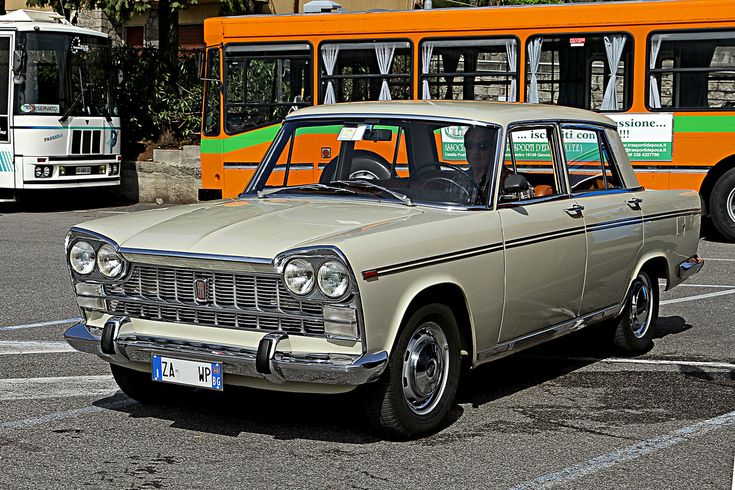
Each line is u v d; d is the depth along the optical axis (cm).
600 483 540
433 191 676
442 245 607
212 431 631
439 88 1583
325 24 1630
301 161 735
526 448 598
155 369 602
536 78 1542
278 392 720
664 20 1498
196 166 2161
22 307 1037
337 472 555
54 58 2012
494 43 1555
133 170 2209
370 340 561
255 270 569
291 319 571
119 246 611
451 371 629
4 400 699
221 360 576
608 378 770
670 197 860
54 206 2119
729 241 1541
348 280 549
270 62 1664
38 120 1966
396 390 588
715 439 619
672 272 863
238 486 533
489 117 696
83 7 2303
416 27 1585
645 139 1522
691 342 891
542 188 739
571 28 1526
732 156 1498
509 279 662
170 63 2355
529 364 816
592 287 754
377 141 710
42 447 598
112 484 536
